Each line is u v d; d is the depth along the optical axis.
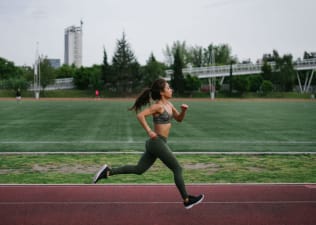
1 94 68.50
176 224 5.07
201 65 109.06
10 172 8.49
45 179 7.82
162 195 6.39
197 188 6.88
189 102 51.16
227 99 65.38
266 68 76.25
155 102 5.44
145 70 80.94
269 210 5.66
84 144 12.80
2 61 104.12
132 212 5.52
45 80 70.94
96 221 5.15
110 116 24.77
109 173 5.48
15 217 5.30
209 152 11.19
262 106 39.72
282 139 14.34
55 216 5.34
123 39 80.81
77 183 7.46
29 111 29.27
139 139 14.05
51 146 12.38
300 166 9.30
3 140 13.68
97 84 77.69
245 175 8.30
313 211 5.64
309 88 83.94
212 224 5.08
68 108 33.50
